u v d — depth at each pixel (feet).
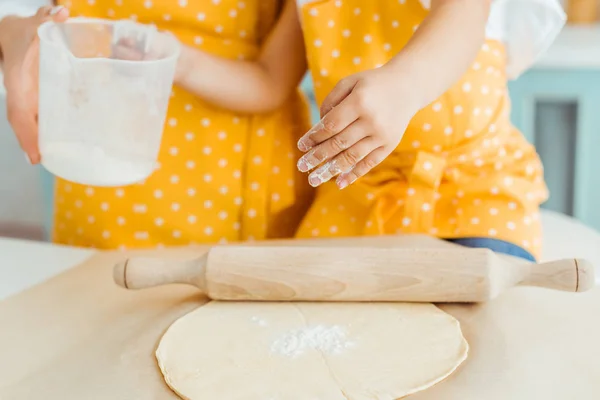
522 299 2.05
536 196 2.79
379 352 1.74
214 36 3.02
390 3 2.67
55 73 2.04
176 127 2.98
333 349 1.76
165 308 2.07
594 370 1.66
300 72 3.13
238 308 2.02
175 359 1.73
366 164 2.00
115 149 2.13
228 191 3.03
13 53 2.54
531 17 2.92
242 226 3.07
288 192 3.10
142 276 2.08
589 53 4.24
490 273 1.95
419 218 2.73
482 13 2.30
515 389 1.58
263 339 1.82
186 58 2.78
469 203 2.74
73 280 2.31
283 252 2.05
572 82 4.31
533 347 1.77
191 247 2.60
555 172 4.56
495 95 2.81
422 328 1.86
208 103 2.97
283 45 3.03
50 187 4.56
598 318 1.92
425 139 2.73
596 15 5.45
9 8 2.93
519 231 2.67
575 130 4.42
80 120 2.09
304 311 1.99
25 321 2.01
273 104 3.01
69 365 1.75
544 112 4.46
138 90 2.10
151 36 2.42
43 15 2.52
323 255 2.03
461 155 2.77
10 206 5.03
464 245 2.65
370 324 1.89
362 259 2.01
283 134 3.11
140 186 2.98
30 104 2.53
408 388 1.57
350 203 2.89
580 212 4.51
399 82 1.99
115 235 3.01
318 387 1.59
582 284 1.95
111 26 2.39
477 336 1.84
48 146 2.14
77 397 1.60
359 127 1.93
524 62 3.06
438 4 2.30
